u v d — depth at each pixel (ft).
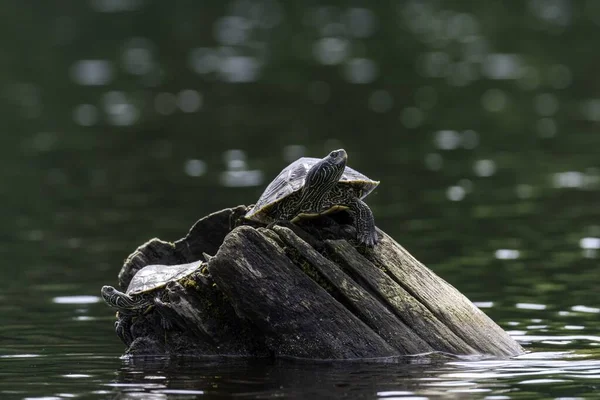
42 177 122.72
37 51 235.20
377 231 51.60
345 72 208.13
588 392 42.63
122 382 45.96
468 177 116.67
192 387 44.70
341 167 48.21
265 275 48.96
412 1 296.92
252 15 281.95
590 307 61.72
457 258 77.92
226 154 134.72
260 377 46.11
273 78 204.23
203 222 55.93
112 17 274.57
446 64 215.92
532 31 253.03
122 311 52.44
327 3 293.84
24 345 54.49
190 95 188.96
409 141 141.79
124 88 197.26
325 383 44.70
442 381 44.70
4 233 92.48
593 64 210.38
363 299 49.67
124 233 90.74
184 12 283.79
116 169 127.03
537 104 171.83
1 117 168.25
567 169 120.06
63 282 72.69
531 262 76.02
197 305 51.19
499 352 49.85
